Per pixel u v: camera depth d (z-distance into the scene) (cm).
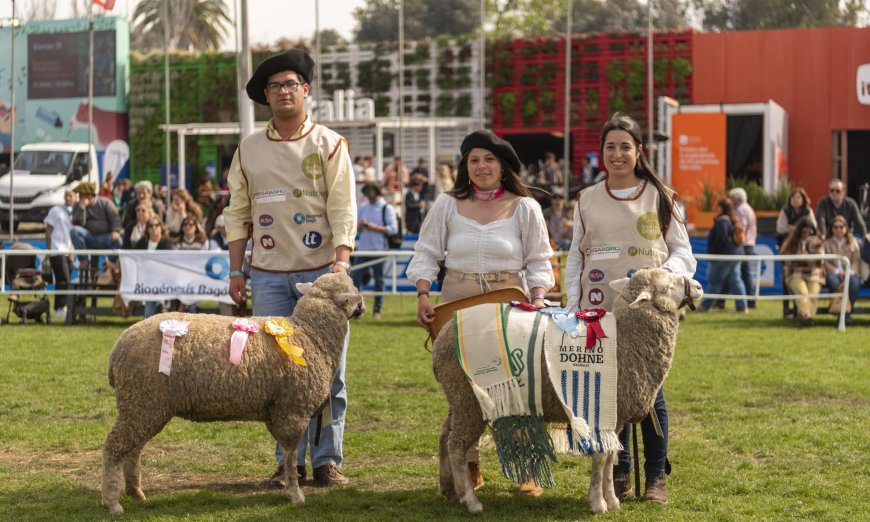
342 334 680
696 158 2791
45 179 3167
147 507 672
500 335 637
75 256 1783
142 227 1711
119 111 4088
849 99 3403
